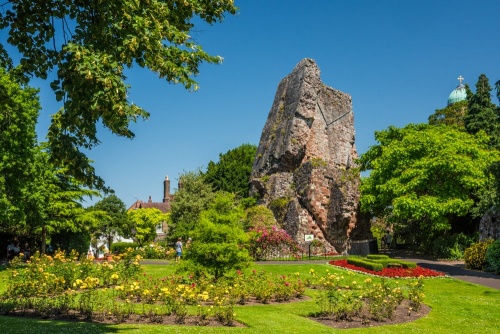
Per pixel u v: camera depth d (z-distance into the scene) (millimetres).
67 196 36000
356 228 38875
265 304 15125
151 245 34844
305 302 15617
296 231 37344
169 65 8234
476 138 40094
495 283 21203
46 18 8656
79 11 8492
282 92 46844
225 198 19312
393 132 43125
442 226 34844
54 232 38531
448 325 12742
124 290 12906
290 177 41625
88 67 6777
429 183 36438
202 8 9852
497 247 25047
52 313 11727
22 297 13445
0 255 38594
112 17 7480
